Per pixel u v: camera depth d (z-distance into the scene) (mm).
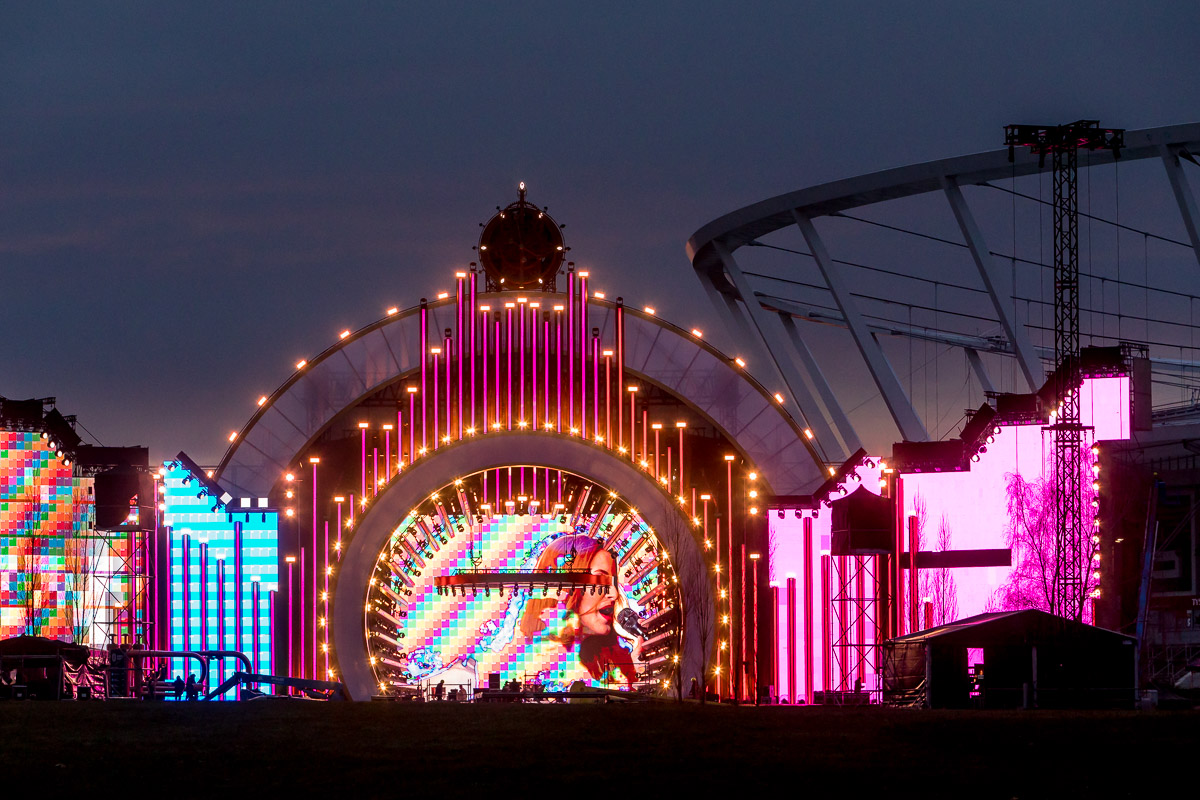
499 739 46312
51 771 41500
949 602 83688
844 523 81000
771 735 47406
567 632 88625
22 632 89000
